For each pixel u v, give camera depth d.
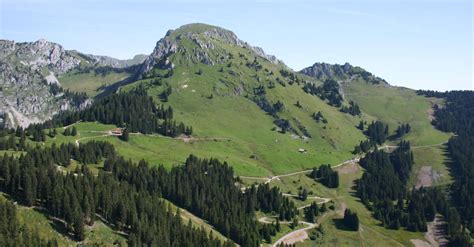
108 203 176.12
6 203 148.12
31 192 161.62
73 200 161.88
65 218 160.12
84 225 163.12
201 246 185.12
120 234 171.38
